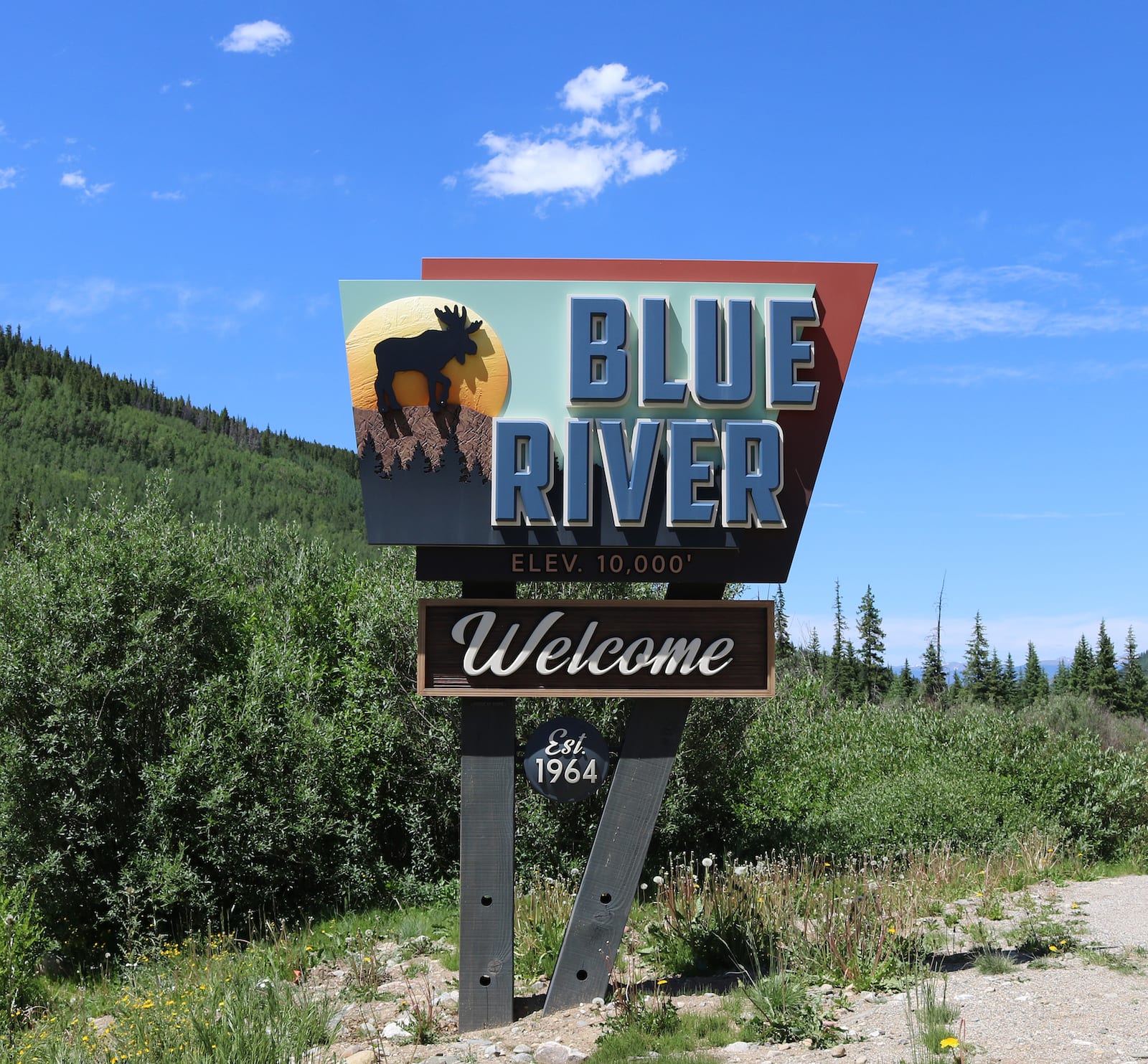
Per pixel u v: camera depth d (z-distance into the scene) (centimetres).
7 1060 782
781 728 1711
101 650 1317
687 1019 680
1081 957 775
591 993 752
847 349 780
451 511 757
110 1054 718
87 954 1233
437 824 1497
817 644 3488
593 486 758
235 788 1307
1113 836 1528
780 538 767
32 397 14062
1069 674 6325
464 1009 738
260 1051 671
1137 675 5806
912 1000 679
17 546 1496
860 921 797
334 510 14325
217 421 17188
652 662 759
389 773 1473
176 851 1286
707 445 762
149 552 1417
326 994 841
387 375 755
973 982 716
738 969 817
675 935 898
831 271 788
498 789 756
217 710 1366
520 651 761
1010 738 1742
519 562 768
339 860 1390
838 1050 583
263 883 1335
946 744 1919
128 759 1339
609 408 766
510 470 749
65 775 1266
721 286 773
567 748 763
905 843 1398
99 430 13788
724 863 1322
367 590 1634
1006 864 1249
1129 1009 628
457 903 1310
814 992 717
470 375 762
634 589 1353
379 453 757
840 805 1616
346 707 1521
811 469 771
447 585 1518
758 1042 632
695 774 1455
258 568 2002
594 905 759
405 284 766
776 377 761
